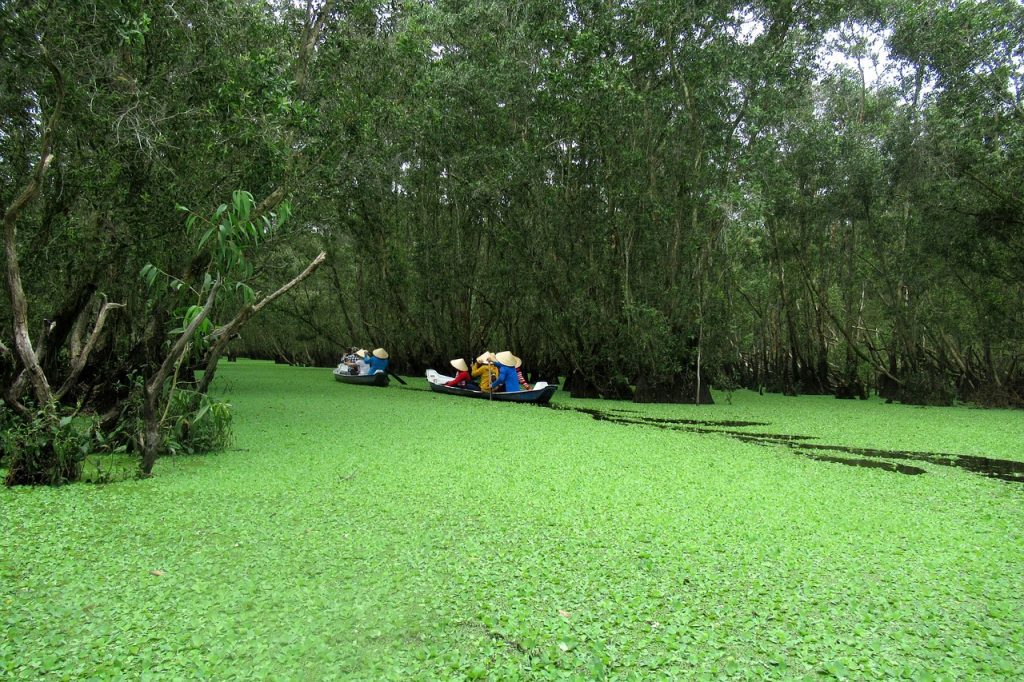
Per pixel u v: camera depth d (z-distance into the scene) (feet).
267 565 15.24
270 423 39.45
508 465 27.27
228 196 36.78
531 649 11.38
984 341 64.39
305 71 41.19
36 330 34.19
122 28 27.27
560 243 65.87
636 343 60.29
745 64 55.06
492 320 85.30
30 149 31.68
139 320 37.91
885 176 63.26
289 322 108.78
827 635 12.12
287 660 10.96
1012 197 55.21
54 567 14.97
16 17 25.32
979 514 20.98
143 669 10.56
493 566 15.35
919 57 57.52
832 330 88.43
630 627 12.34
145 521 18.53
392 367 96.48
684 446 33.22
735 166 57.67
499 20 60.23
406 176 76.18
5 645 11.26
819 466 28.71
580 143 61.36
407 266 85.66
